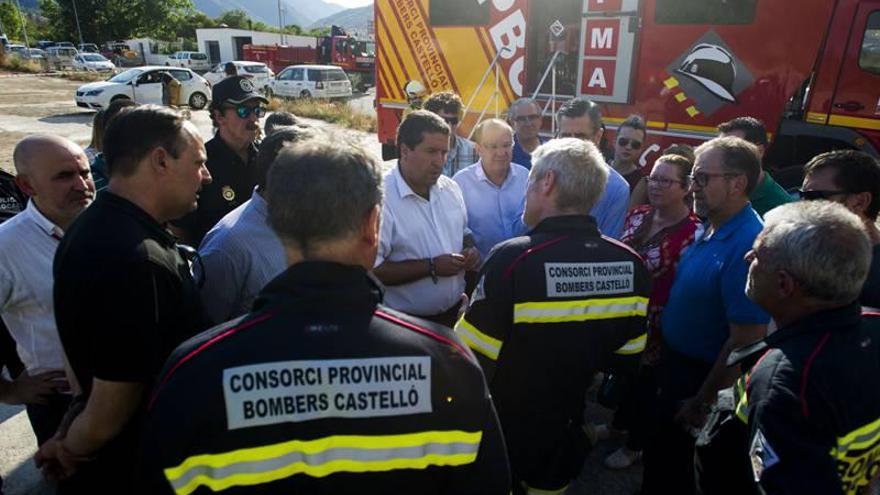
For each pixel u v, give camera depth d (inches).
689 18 197.0
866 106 182.7
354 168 37.9
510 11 232.7
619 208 120.2
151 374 52.0
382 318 37.9
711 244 79.7
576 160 64.5
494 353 63.7
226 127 107.4
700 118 202.5
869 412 45.4
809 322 48.4
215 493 33.2
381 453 35.4
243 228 75.9
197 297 59.9
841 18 181.0
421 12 261.6
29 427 116.2
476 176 120.7
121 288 50.6
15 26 2316.7
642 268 67.7
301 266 37.5
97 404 51.5
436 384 37.1
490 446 39.3
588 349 65.1
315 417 34.5
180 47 2090.3
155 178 57.3
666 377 87.4
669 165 101.6
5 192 147.1
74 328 51.8
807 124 193.3
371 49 1137.4
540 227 65.8
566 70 231.9
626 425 104.5
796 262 48.2
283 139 74.9
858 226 48.0
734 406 54.1
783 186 192.5
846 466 45.4
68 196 75.7
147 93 651.5
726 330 78.9
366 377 35.5
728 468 53.9
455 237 103.7
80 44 2027.6
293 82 812.6
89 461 57.3
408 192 96.1
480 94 250.4
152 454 33.5
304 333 35.4
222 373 33.7
